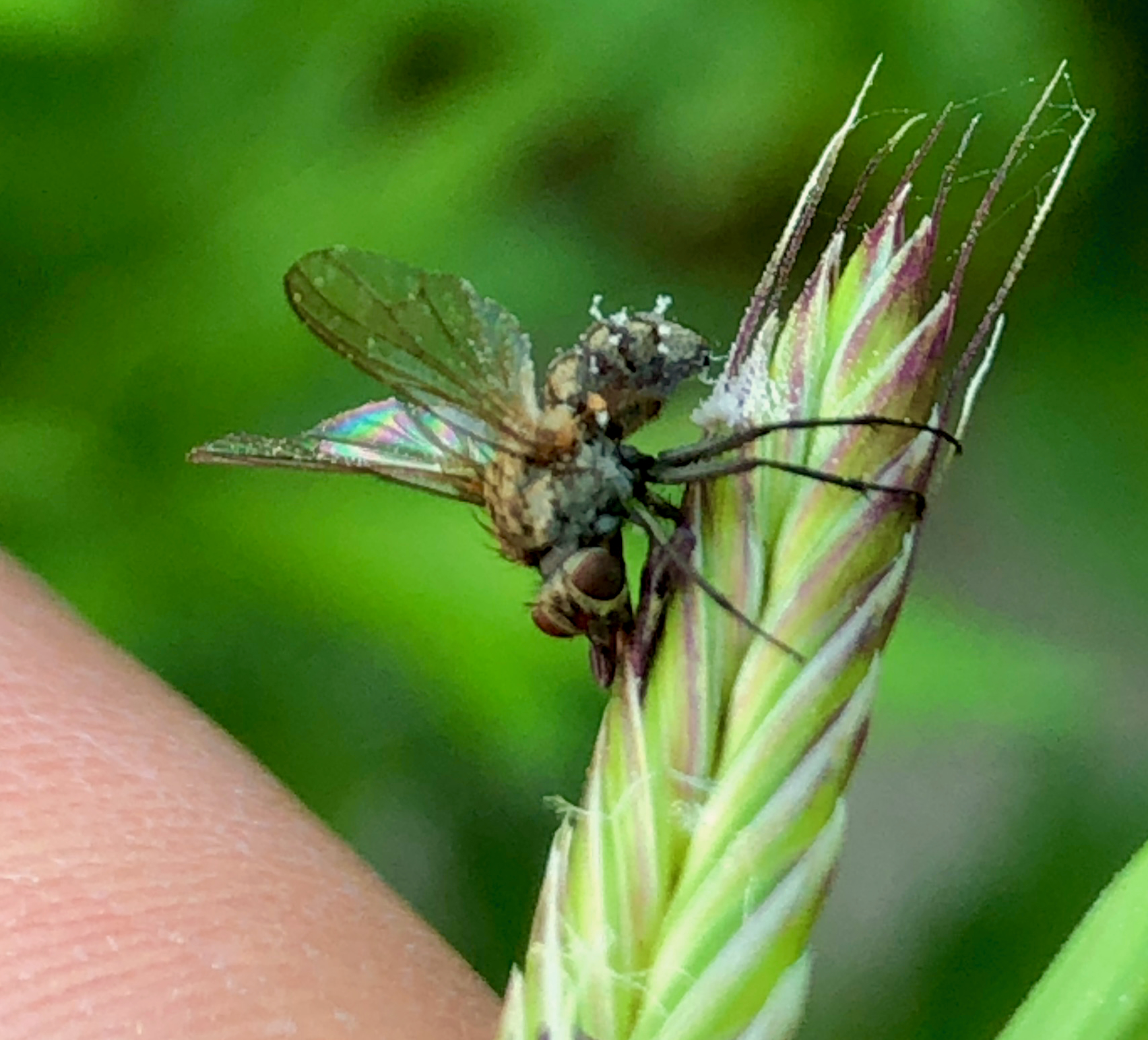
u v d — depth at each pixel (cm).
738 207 7
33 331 6
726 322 7
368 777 6
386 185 6
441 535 6
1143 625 7
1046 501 7
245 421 6
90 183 6
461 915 6
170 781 5
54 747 5
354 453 5
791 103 6
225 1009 5
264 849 5
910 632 6
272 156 6
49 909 5
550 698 6
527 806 6
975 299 7
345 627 6
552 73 6
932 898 7
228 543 6
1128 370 6
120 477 6
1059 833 6
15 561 6
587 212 7
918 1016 6
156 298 6
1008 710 6
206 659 6
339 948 5
